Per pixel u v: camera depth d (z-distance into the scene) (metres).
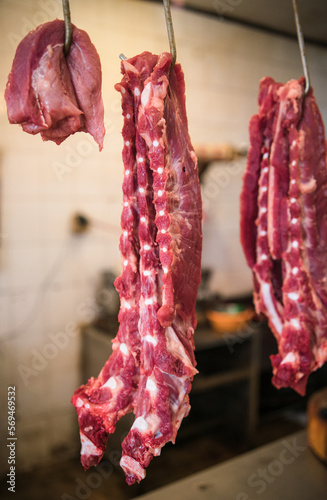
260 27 4.42
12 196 3.39
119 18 3.60
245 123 4.59
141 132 1.25
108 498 3.22
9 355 3.46
